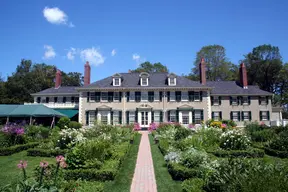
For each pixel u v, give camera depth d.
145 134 25.52
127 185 7.92
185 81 35.06
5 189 5.44
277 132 18.92
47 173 6.62
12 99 51.69
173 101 33.41
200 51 58.44
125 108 33.41
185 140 13.38
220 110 36.72
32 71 64.06
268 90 57.31
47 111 28.92
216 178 5.95
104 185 7.81
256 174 5.26
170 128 20.22
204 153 9.77
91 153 9.36
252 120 36.31
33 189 5.25
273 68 54.75
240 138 13.58
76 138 13.48
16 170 9.74
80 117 33.50
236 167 6.00
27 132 18.03
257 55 56.25
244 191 4.85
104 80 35.78
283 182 4.86
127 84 34.62
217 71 56.41
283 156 12.27
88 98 33.84
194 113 33.09
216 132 16.02
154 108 33.25
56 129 22.36
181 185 7.32
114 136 16.92
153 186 7.87
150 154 13.74
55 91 40.53
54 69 66.94
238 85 39.38
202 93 33.59
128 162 11.45
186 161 9.34
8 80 57.59
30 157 12.57
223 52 56.88
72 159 8.82
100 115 33.28
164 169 10.08
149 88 33.44
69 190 5.94
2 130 15.60
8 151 13.12
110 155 10.84
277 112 39.06
